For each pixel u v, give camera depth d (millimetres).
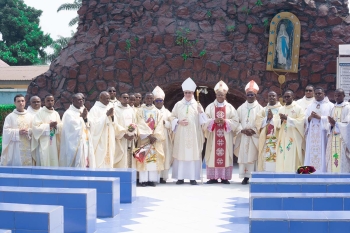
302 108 12773
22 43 39156
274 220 6191
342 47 15188
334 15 16297
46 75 17031
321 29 16281
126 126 12703
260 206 7777
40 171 10461
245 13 16453
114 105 12812
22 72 28062
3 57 37875
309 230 6148
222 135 13281
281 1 16219
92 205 7996
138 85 16703
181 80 16531
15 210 6613
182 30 16469
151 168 12812
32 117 11672
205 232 8047
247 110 13336
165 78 16562
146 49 16656
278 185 8820
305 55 16297
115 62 16797
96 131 11836
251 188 8875
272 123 12703
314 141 12211
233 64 16344
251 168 13281
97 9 17141
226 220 8883
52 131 11359
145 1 16812
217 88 13477
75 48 17125
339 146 11812
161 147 13023
